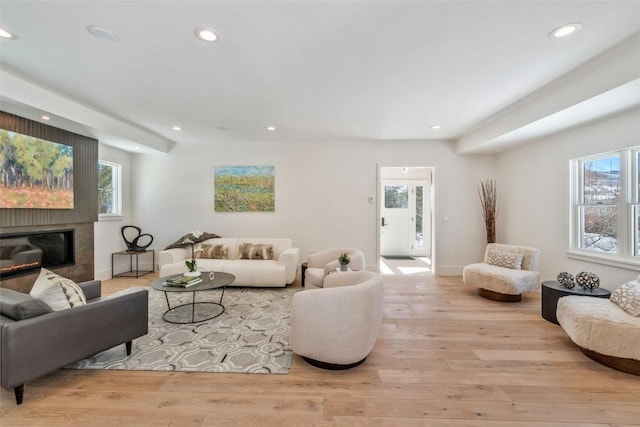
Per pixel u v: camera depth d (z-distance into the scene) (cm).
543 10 180
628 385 197
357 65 249
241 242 498
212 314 329
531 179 439
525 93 309
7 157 316
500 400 182
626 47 220
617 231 323
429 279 496
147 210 548
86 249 437
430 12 182
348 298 211
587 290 296
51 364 183
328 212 537
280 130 457
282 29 198
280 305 360
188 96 318
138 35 205
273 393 189
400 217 783
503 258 399
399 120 405
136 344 256
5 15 181
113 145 476
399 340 265
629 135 300
